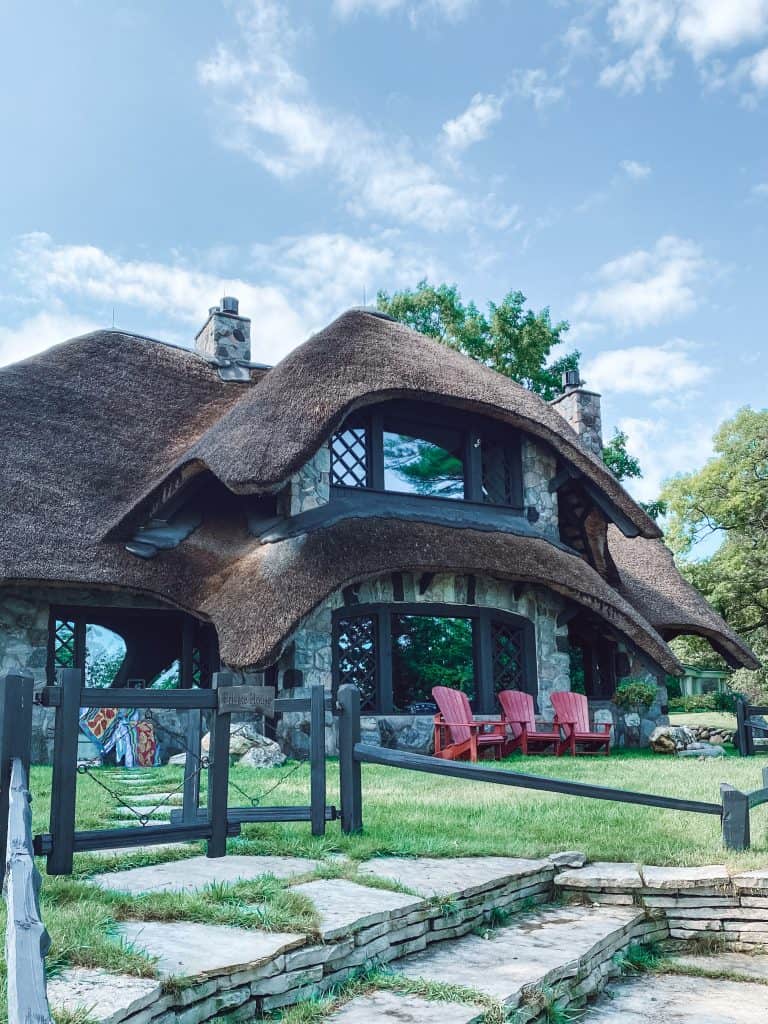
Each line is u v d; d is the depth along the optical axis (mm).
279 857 5305
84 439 15852
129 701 4914
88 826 6316
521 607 15781
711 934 5164
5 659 13055
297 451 12906
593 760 12969
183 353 19297
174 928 3820
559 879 5430
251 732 12305
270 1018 3504
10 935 2047
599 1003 4324
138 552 13836
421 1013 3559
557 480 17109
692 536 33156
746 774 10344
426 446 16500
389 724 13961
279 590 12547
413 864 5320
